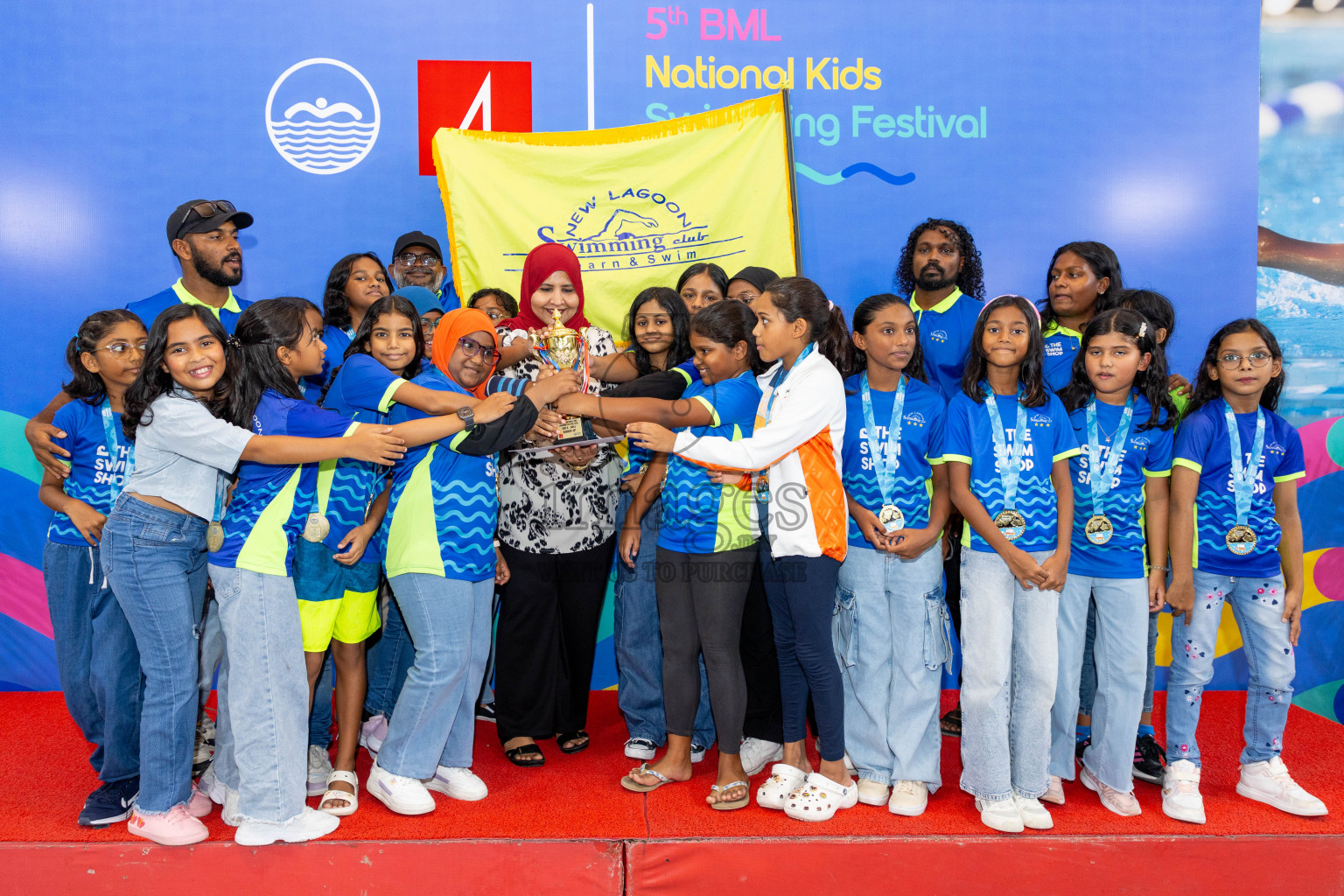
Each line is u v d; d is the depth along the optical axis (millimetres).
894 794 2475
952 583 3176
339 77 3473
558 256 2744
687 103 3555
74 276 3439
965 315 3137
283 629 2273
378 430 2178
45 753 2871
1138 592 2508
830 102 3580
